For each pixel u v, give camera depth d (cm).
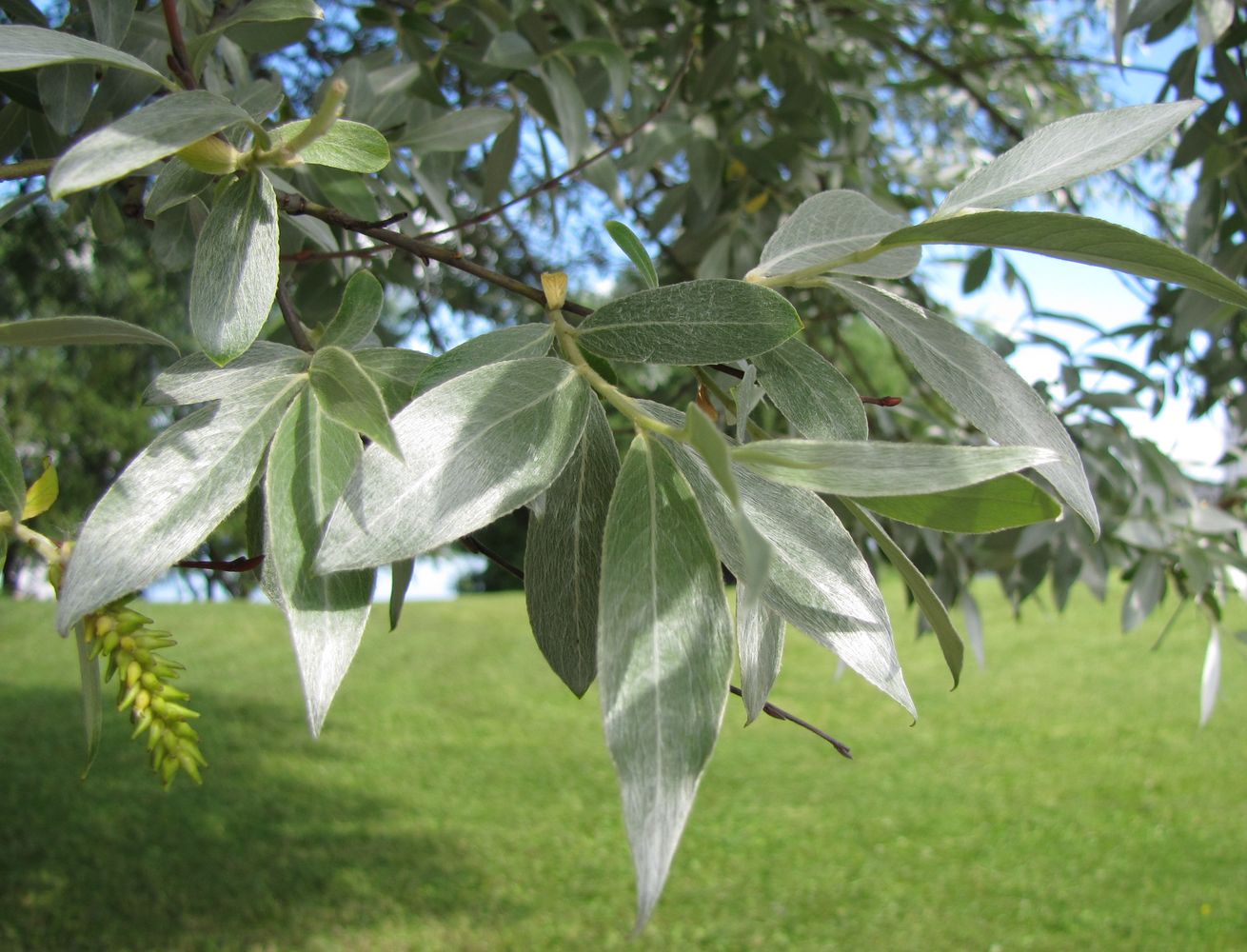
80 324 23
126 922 189
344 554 20
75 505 306
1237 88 70
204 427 23
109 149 21
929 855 238
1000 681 411
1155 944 194
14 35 21
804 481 20
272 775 278
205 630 483
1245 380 95
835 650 22
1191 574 75
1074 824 257
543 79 67
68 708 326
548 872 224
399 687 394
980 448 20
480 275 30
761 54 89
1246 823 258
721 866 229
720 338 24
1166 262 22
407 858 227
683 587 21
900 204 103
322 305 61
